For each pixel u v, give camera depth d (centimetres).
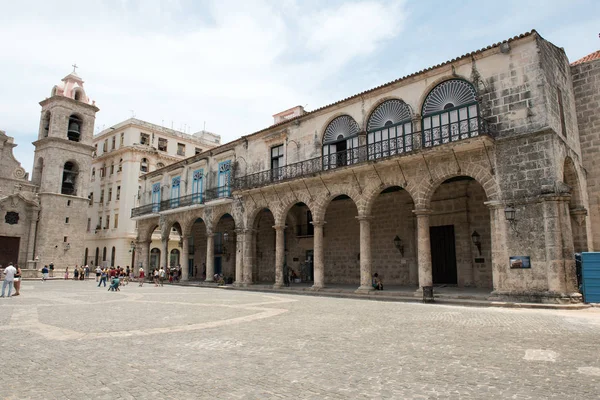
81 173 4691
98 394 524
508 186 1670
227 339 884
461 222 2258
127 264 4919
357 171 2180
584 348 771
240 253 2920
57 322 1138
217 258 3922
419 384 561
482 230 2180
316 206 2400
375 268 2583
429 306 1561
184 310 1427
